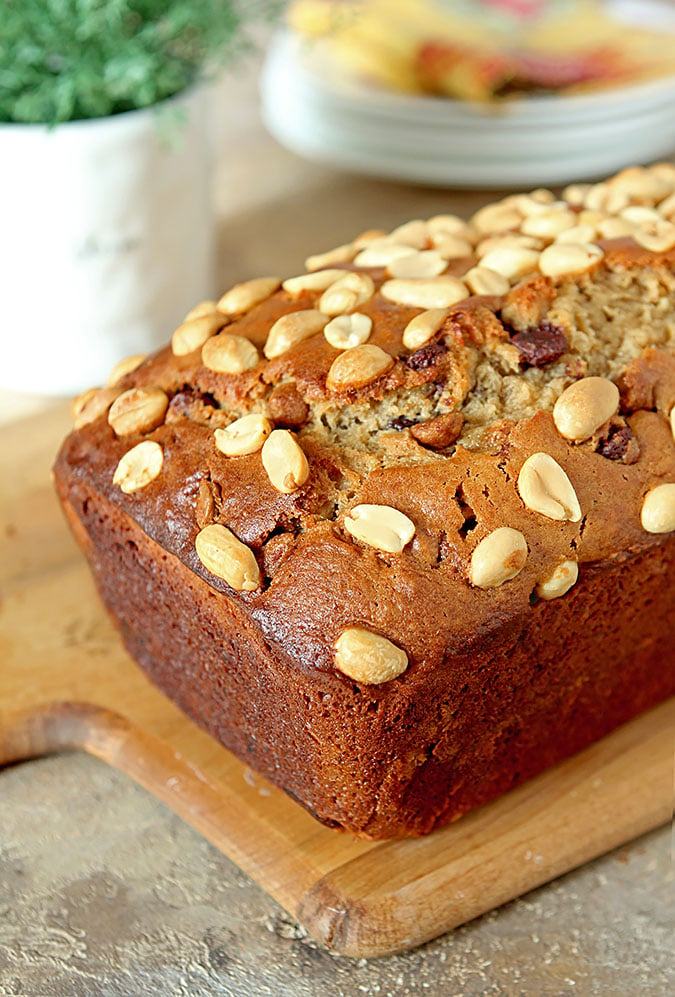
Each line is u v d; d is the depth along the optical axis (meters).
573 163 0.72
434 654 0.47
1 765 0.54
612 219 0.54
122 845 0.52
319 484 0.49
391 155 0.72
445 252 0.53
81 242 0.61
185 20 0.61
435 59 0.72
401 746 0.49
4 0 0.59
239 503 0.49
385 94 0.71
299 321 0.51
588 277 0.52
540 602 0.49
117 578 0.53
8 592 0.59
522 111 0.70
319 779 0.50
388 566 0.48
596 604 0.50
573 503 0.48
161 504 0.50
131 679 0.55
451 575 0.48
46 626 0.57
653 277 0.52
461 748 0.50
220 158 0.79
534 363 0.50
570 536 0.49
